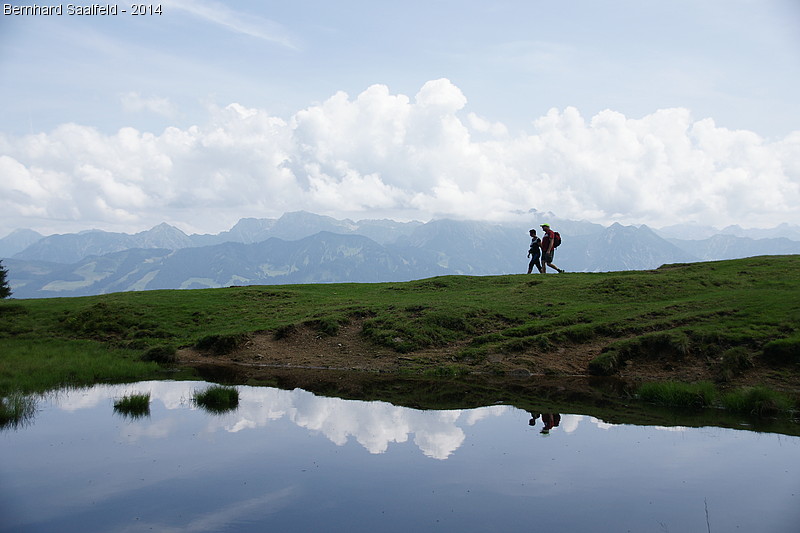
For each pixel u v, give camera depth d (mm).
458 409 19062
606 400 20656
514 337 29703
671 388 20297
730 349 23906
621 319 29703
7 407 18109
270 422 17094
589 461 13484
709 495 11375
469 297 37375
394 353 29438
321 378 25344
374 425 16812
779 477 12414
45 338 33531
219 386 21859
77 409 18766
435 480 12172
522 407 19438
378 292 42469
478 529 9742
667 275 38219
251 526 9859
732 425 16969
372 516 10328
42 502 10930
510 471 12773
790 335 24062
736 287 34938
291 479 12227
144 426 16562
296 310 37719
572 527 9836
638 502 11055
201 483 11977
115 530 9648
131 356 29828
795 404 19109
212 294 43031
